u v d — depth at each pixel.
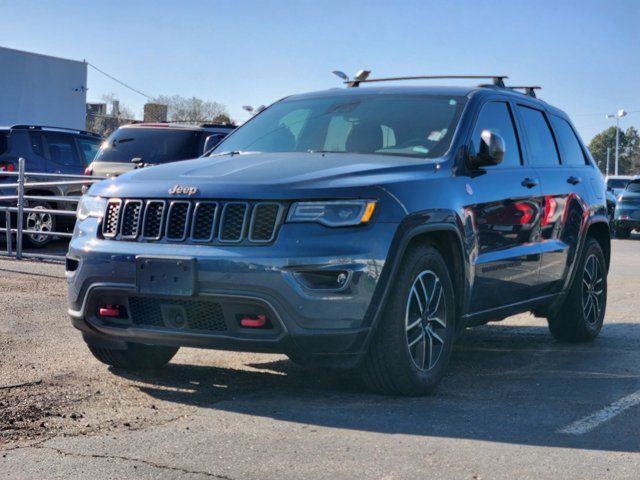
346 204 4.79
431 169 5.41
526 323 8.57
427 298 5.22
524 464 3.99
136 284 4.89
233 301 4.69
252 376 5.69
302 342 4.70
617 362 6.58
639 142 136.88
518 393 5.42
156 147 13.03
